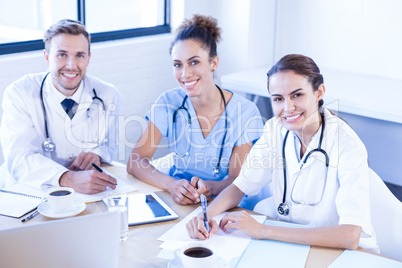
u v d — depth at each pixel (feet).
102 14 11.35
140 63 11.68
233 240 4.98
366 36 11.46
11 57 9.46
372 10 11.23
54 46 6.75
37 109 6.98
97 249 3.79
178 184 5.98
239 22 12.28
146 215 5.45
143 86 11.90
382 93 10.10
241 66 12.57
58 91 7.00
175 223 5.34
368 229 5.04
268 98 11.85
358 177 5.16
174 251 4.66
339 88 10.44
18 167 6.56
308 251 4.74
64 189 5.49
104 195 5.93
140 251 4.74
